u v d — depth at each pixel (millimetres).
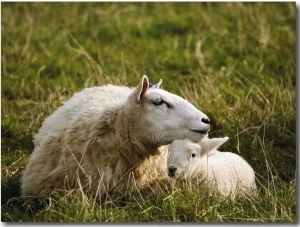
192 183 12055
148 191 11945
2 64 18438
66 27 21094
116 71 17766
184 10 22453
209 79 16797
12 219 11414
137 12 22344
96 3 22797
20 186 12594
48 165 12102
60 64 18578
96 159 11742
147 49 19703
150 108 11422
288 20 21297
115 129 11734
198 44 19000
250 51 19609
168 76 18062
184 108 11406
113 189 11789
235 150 14164
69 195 11531
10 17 21016
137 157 11750
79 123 11977
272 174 13383
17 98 17109
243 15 21609
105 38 20609
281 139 14773
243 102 15656
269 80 17469
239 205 11680
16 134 15164
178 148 11523
